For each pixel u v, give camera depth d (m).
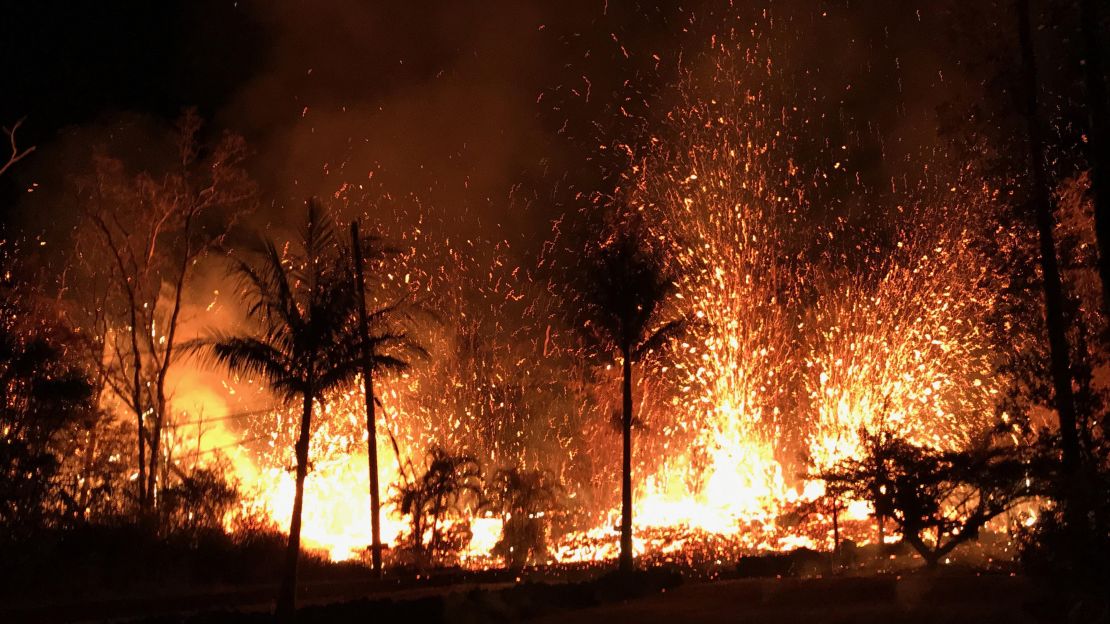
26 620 19.91
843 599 15.51
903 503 19.06
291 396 19.81
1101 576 13.29
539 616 17.11
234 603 22.31
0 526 25.73
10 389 29.67
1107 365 18.89
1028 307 19.88
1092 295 19.11
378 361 20.34
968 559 19.53
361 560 31.05
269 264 19.66
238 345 19.36
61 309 34.75
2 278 32.62
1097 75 16.56
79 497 29.47
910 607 14.16
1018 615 13.05
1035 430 19.62
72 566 25.11
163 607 21.69
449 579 25.92
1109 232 16.53
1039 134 18.56
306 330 19.36
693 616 15.35
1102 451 17.56
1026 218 19.39
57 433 31.25
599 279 26.38
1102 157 16.53
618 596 18.97
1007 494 18.44
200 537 28.73
